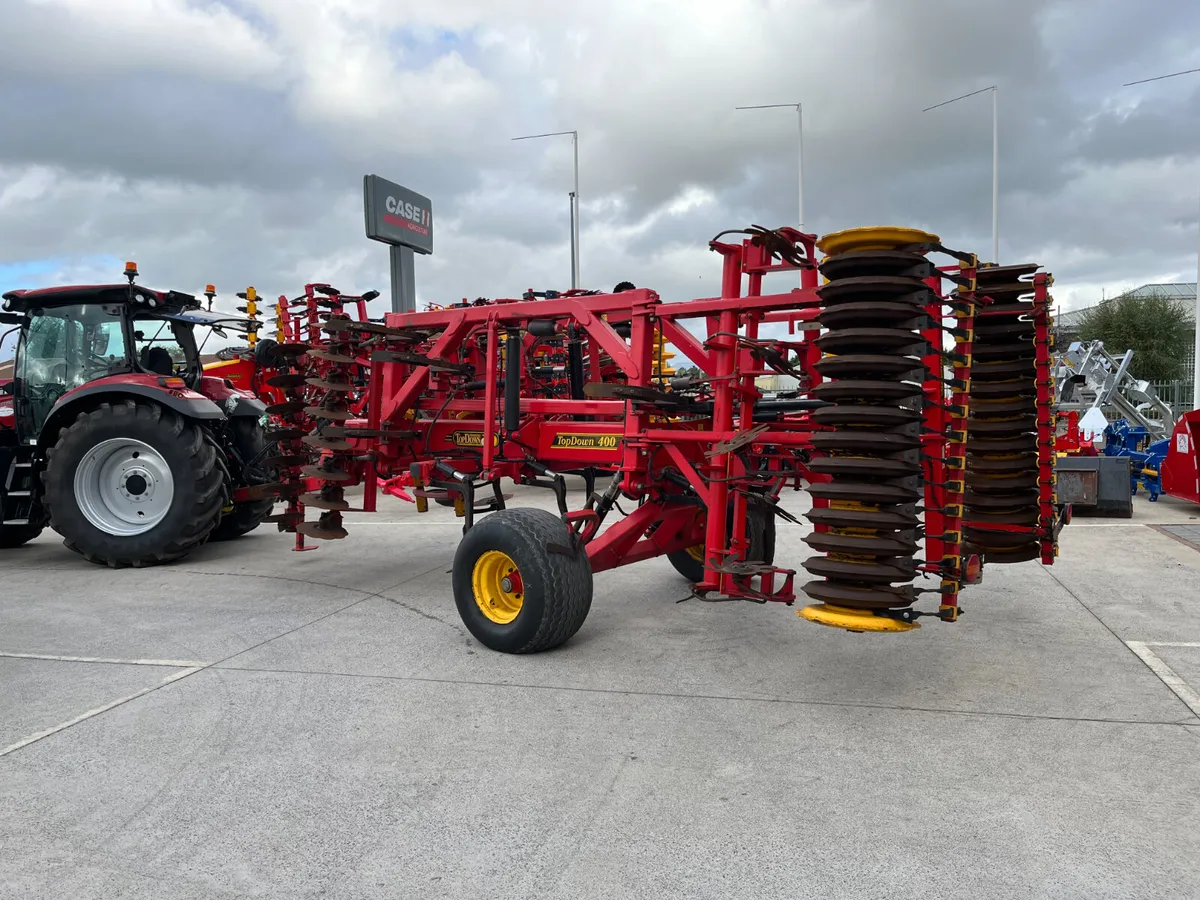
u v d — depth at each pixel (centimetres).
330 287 944
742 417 418
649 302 427
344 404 562
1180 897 211
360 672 393
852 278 313
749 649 427
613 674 388
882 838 241
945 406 336
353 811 260
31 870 229
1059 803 261
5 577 623
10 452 704
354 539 795
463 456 552
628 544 465
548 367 847
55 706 350
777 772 284
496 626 421
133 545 645
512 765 291
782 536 774
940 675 383
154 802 267
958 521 334
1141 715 332
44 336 712
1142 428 1207
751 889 217
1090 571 601
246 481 777
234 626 477
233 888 220
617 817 255
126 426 646
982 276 430
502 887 219
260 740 314
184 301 742
